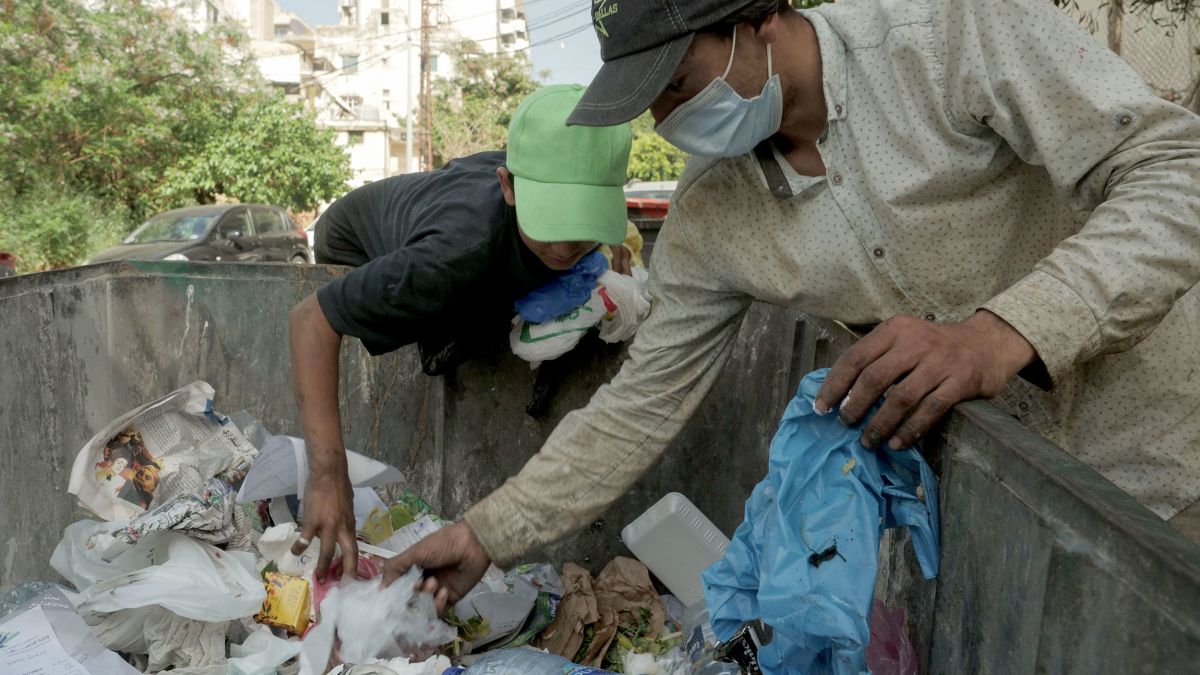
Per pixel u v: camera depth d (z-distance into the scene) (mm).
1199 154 1092
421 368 2359
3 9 13914
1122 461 1333
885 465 1122
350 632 1543
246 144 17641
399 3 46125
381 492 2363
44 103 13641
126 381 2131
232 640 1646
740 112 1292
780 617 1045
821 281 1394
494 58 43094
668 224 1608
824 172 1354
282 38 47062
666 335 1599
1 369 1866
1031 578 804
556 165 1712
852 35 1307
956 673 997
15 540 1908
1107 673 681
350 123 34031
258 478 1829
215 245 10719
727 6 1209
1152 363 1295
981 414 953
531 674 1354
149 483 1876
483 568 1633
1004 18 1185
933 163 1253
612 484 1624
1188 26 4508
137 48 16062
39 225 13352
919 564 1127
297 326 1755
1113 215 1077
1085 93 1139
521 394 2361
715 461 2314
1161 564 616
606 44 1299
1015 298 1042
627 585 2182
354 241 2521
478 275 1803
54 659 1438
